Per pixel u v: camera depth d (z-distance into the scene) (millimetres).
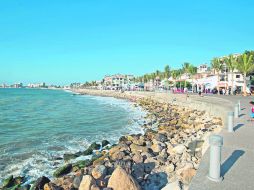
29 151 19578
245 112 23250
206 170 7543
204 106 34531
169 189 7969
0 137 25094
